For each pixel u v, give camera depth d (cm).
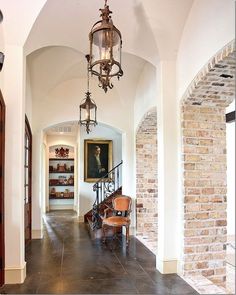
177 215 361
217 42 274
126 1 308
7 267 313
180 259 349
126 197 546
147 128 561
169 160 364
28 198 527
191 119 358
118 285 313
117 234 581
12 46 328
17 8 308
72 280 328
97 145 795
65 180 1040
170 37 352
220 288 307
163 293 291
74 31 347
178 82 367
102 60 232
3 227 311
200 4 309
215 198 356
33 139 553
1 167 310
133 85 560
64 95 567
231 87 327
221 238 354
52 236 568
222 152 363
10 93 325
